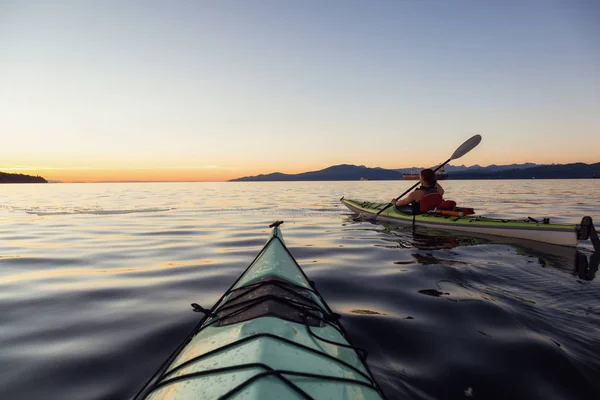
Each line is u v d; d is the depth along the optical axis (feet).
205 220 41.16
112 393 7.80
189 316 12.00
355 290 14.29
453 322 10.94
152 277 16.90
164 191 151.94
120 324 11.36
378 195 92.43
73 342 10.14
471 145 28.84
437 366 8.57
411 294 13.58
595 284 14.43
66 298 13.87
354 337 10.04
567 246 21.63
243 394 4.71
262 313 7.47
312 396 5.08
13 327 11.20
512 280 15.07
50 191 153.89
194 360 6.29
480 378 8.09
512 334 10.03
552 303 12.34
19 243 26.48
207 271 17.97
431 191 29.96
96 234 30.89
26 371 8.68
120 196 104.99
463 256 19.74
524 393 7.59
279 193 118.73
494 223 25.27
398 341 9.81
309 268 17.98
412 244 23.86
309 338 6.75
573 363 8.55
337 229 32.01
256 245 25.21
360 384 5.87
